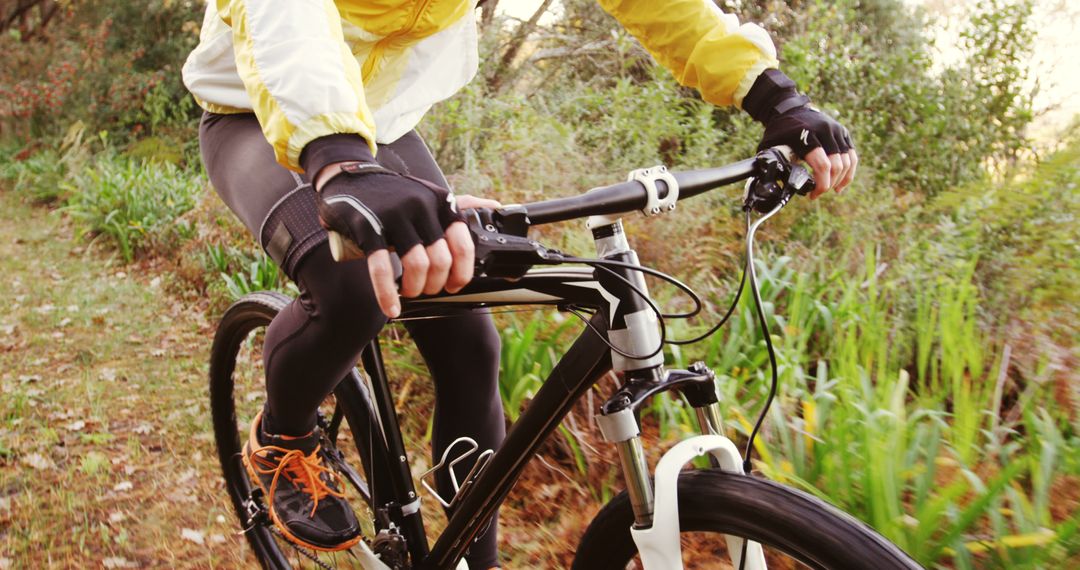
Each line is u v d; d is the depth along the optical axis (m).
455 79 1.80
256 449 1.84
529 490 2.71
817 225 3.74
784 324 3.14
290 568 2.21
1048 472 2.07
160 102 10.57
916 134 4.30
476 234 1.01
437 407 1.83
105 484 3.01
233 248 5.29
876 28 4.92
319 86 1.12
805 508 1.08
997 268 3.11
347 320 1.46
